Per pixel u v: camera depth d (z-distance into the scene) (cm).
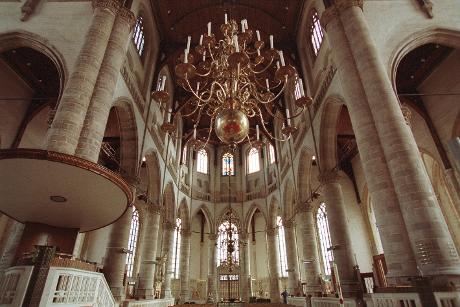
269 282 3028
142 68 1998
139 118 1819
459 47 1383
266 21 2344
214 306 2195
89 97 1120
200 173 3669
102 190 830
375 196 973
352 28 1273
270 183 3325
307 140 2073
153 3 2092
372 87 1100
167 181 2555
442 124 1744
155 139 2206
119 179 787
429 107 1836
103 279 900
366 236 2492
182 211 3219
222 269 3266
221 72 1061
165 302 2222
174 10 2228
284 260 3269
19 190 831
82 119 1068
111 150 2345
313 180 2947
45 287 646
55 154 685
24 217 998
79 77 1116
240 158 3825
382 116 1036
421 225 844
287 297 2503
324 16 1418
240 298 3103
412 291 734
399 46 1322
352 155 2698
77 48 1321
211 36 1100
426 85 1848
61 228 1070
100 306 878
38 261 667
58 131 997
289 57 2327
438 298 698
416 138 1920
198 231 3688
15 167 721
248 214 3422
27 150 673
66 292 706
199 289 3347
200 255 3566
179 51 2467
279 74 880
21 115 1789
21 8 1411
